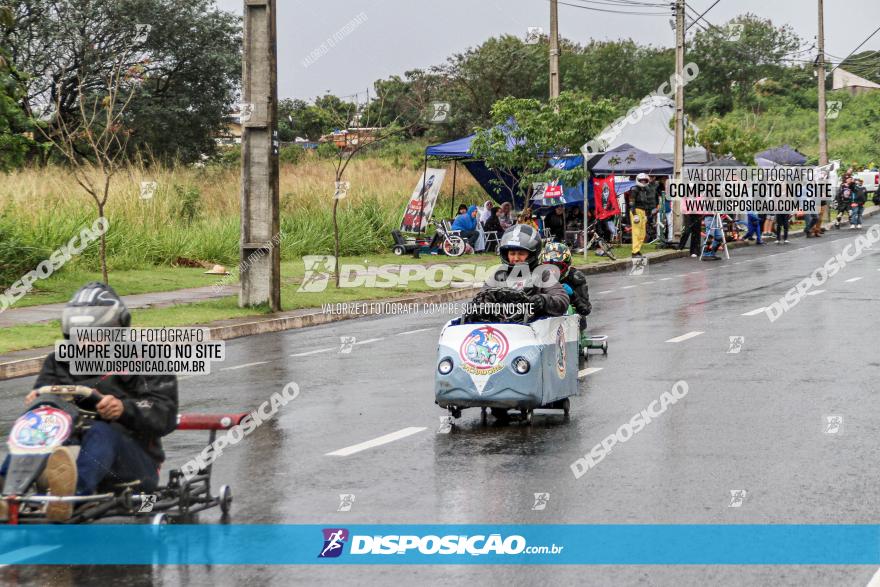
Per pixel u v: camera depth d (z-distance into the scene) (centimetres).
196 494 712
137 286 2319
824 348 1468
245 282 2073
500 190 3566
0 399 1218
